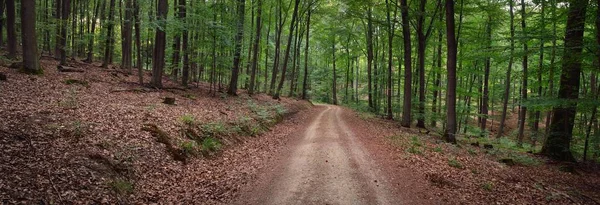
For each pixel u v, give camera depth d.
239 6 24.67
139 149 8.84
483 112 29.00
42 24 21.88
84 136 8.34
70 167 6.70
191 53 24.06
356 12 24.80
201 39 21.98
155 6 27.34
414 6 25.59
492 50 13.82
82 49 34.50
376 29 35.28
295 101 35.78
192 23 19.72
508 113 43.31
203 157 10.34
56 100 11.09
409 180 9.23
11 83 12.08
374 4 24.56
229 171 9.62
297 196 7.69
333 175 9.33
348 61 48.22
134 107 12.80
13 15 18.47
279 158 11.58
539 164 13.73
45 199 5.49
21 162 6.27
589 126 14.46
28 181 5.77
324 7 35.34
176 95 18.73
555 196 9.02
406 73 23.02
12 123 7.82
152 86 19.38
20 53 22.94
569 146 15.91
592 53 10.66
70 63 23.66
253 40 29.52
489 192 8.84
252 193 7.89
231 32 21.86
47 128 8.13
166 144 9.80
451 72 16.83
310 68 56.81
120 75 22.95
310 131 18.31
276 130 18.14
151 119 11.57
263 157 11.70
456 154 13.74
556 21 13.89
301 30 42.00
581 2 11.53
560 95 14.26
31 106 9.65
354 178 9.11
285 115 23.88
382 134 17.86
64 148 7.39
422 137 18.00
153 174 8.09
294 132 18.25
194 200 7.20
